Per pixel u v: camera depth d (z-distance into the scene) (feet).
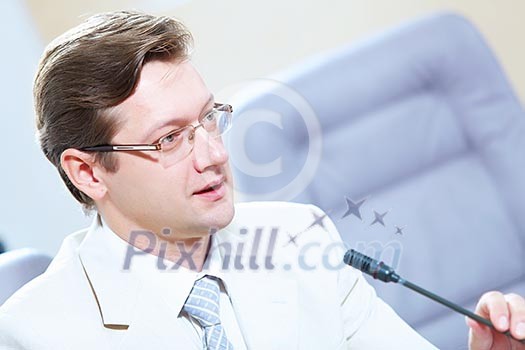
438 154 22.75
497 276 22.34
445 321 21.43
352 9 32.17
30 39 29.25
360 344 14.38
